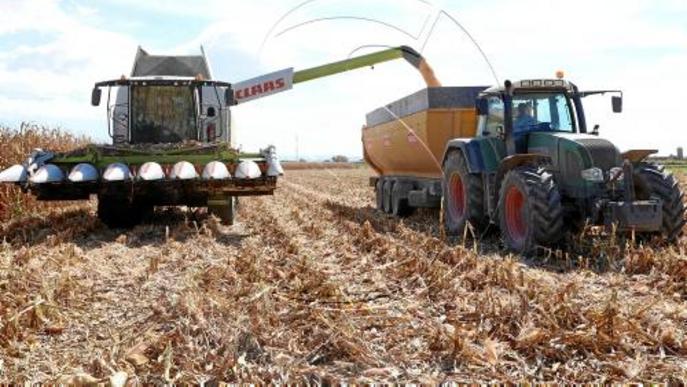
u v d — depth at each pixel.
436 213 13.59
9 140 14.45
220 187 10.72
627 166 8.02
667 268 6.95
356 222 12.60
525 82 9.52
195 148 10.88
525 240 8.38
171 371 4.17
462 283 6.46
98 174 10.53
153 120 12.60
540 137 9.15
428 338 4.76
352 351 4.46
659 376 4.17
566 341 4.59
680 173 23.36
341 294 5.98
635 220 7.75
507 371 4.27
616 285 6.58
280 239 10.03
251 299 5.38
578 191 8.38
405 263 7.16
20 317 5.20
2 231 10.85
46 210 13.58
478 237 10.14
